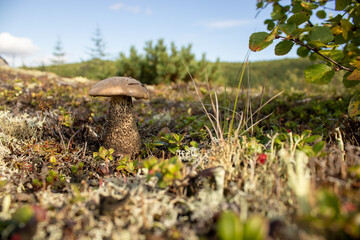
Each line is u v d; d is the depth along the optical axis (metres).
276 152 0.24
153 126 0.44
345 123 0.29
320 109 0.49
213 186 0.20
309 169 0.19
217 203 0.18
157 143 0.30
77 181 0.24
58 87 0.85
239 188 0.19
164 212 0.17
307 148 0.22
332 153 0.22
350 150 0.21
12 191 0.21
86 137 0.35
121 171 0.27
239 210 0.17
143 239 0.15
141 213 0.17
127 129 0.31
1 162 0.28
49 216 0.17
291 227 0.14
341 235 0.13
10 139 0.33
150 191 0.20
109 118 0.31
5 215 0.17
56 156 0.29
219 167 0.20
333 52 0.26
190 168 0.23
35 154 0.29
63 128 0.37
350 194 0.14
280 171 0.20
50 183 0.23
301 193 0.15
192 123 0.42
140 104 0.68
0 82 0.86
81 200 0.17
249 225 0.12
